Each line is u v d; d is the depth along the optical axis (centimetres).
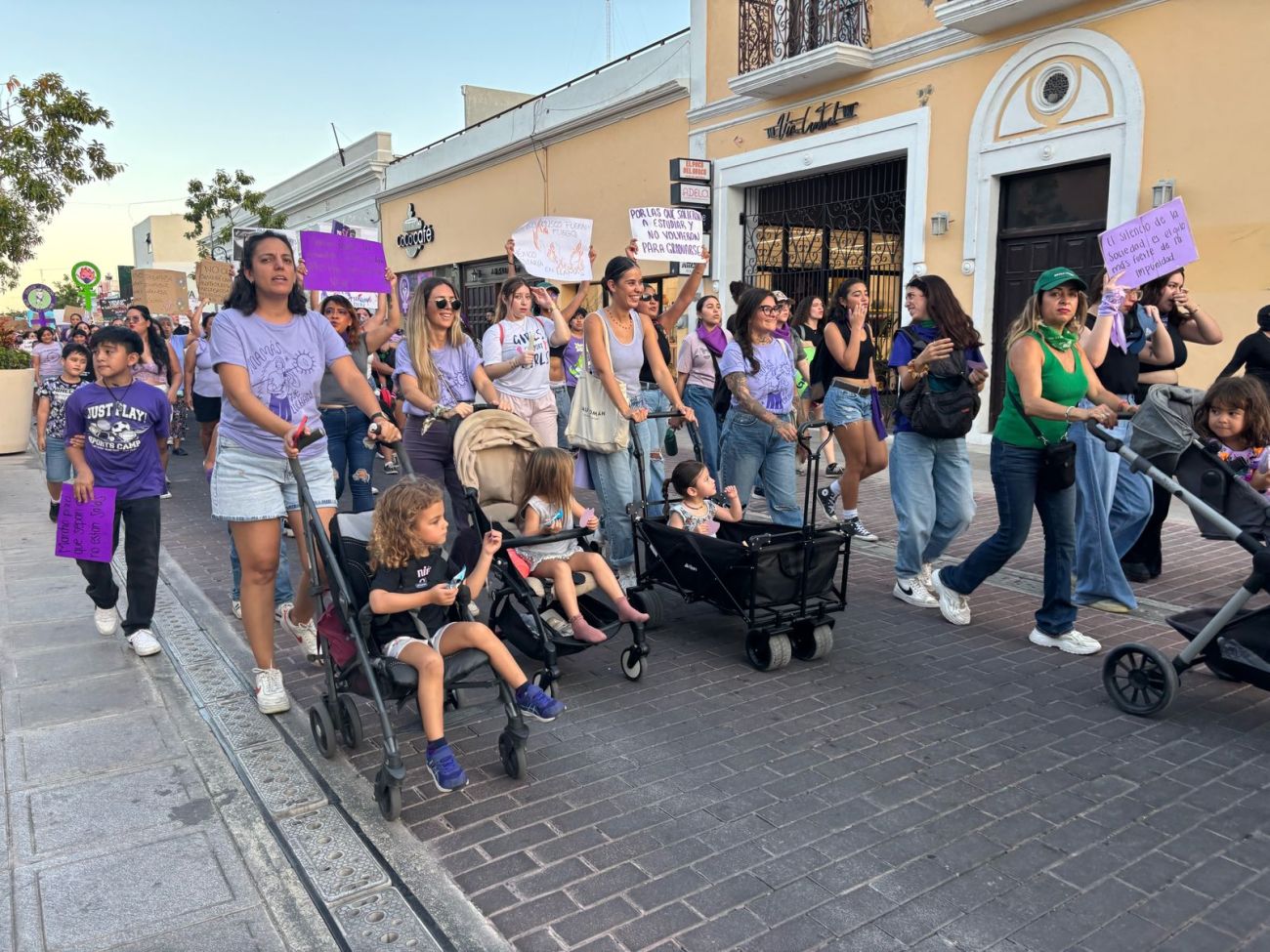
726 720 412
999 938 261
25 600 591
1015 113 1020
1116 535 585
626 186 1675
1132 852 303
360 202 2797
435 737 334
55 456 798
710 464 776
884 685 449
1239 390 439
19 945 259
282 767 367
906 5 1136
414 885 289
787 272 1412
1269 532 402
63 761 372
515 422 504
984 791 344
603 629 455
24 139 1447
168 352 968
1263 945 257
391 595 344
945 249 1115
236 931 267
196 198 2584
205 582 634
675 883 288
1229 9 829
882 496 945
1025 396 457
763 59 1321
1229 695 433
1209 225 862
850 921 269
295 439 350
